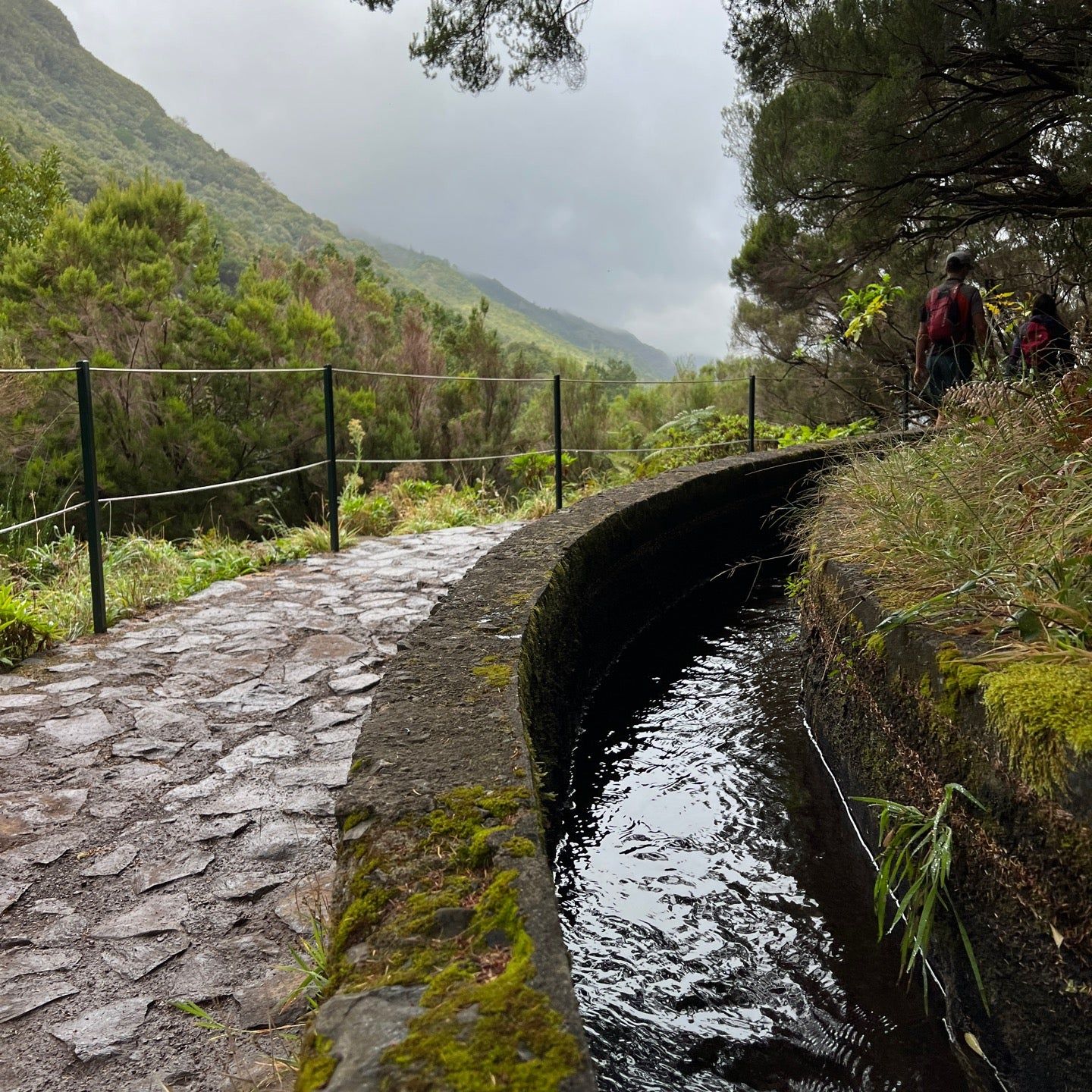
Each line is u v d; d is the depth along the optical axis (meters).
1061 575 1.96
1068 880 1.47
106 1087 1.50
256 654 3.79
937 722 1.99
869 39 6.78
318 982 1.70
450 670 2.26
